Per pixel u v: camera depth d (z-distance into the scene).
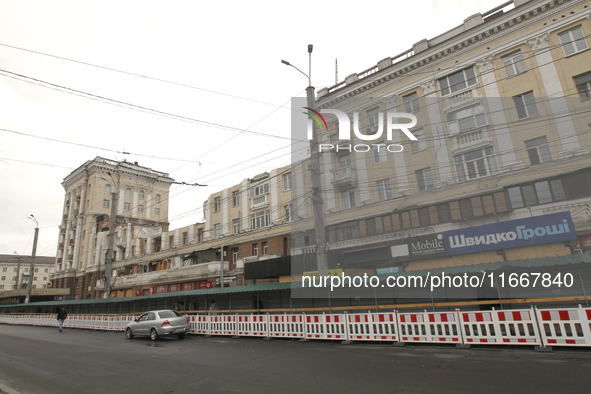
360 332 11.65
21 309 40.53
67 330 25.00
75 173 60.53
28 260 103.38
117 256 48.12
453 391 5.73
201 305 20.20
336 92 23.12
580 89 17.23
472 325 9.75
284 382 6.93
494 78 19.23
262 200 31.84
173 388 6.84
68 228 59.97
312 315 12.98
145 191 60.72
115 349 13.12
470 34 20.11
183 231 40.25
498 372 6.80
